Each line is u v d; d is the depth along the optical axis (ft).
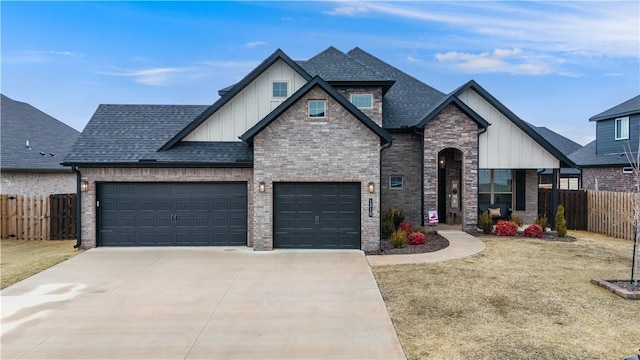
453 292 29.07
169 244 46.26
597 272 34.30
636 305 26.40
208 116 48.91
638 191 32.32
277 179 43.91
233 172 45.96
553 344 20.83
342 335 22.12
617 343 20.94
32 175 68.03
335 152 43.91
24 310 26.18
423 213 54.90
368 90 55.26
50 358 19.74
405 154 58.65
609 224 53.62
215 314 25.29
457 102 53.93
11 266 37.52
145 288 30.71
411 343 21.07
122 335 22.30
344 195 44.60
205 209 46.34
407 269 35.53
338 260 39.22
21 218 52.19
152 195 46.19
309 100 43.91
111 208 46.16
